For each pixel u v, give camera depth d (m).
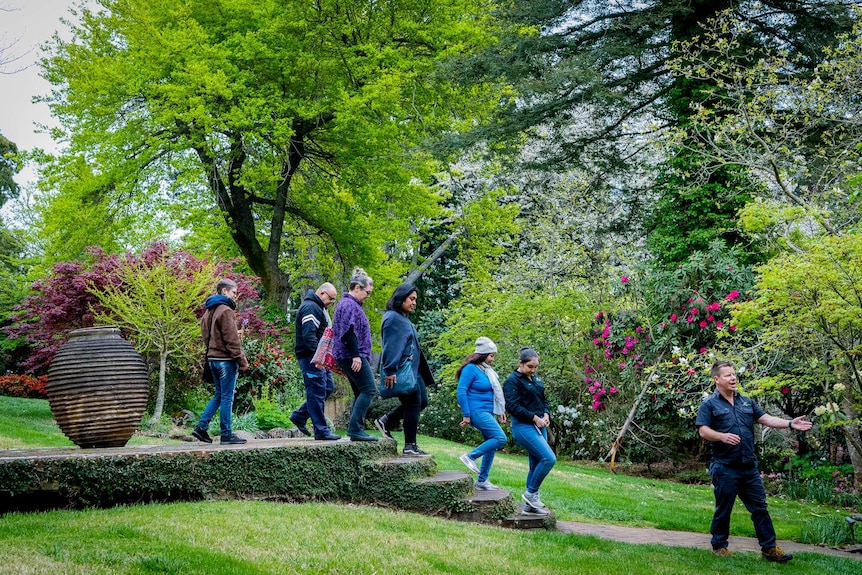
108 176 18.25
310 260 26.02
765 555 6.67
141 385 7.70
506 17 18.42
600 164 19.52
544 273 22.34
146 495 6.57
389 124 18.72
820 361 10.70
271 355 15.12
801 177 14.23
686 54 15.50
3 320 21.45
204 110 16.91
